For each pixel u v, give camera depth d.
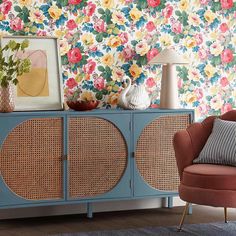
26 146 4.98
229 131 4.92
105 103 5.54
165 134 5.36
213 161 4.90
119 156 5.23
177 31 5.74
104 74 5.53
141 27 5.62
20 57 5.21
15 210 5.28
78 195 5.15
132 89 5.39
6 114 4.90
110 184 5.23
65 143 5.06
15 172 4.96
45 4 5.32
